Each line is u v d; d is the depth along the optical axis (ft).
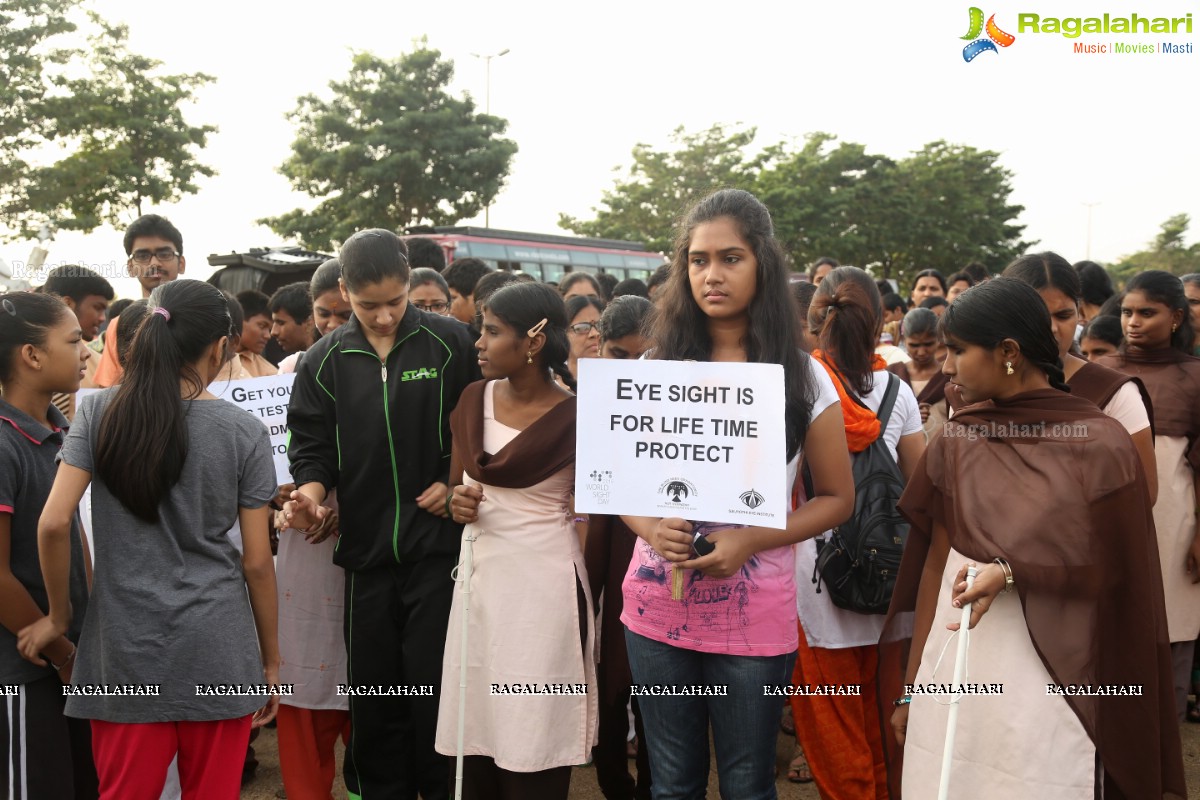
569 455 10.35
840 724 11.43
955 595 8.14
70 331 9.96
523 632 10.30
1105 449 8.10
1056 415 8.31
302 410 11.69
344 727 12.78
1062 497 8.07
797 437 8.42
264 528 9.57
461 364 11.90
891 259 134.92
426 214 103.86
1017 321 8.32
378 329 11.27
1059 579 7.97
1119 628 8.22
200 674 8.92
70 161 67.87
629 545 11.27
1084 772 7.95
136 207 73.72
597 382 8.21
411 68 102.89
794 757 14.46
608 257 75.66
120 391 8.96
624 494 8.15
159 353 8.97
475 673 10.50
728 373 7.91
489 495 10.53
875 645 11.47
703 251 8.29
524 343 10.14
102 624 8.86
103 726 8.96
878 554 11.04
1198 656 16.21
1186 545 14.53
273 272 47.14
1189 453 14.49
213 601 9.07
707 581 8.47
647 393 8.11
